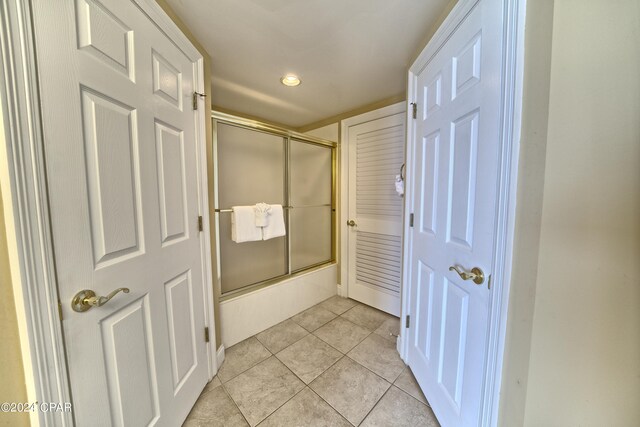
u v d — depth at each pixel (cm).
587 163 53
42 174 57
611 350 50
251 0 103
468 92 91
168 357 104
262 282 210
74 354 65
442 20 110
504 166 72
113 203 77
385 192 222
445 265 110
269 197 220
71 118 64
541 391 63
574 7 54
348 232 257
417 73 141
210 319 142
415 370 143
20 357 56
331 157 267
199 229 132
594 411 53
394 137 210
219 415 121
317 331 199
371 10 109
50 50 59
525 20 65
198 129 131
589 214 52
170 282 107
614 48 48
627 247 47
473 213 89
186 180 120
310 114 257
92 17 69
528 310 66
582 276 54
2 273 53
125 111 81
